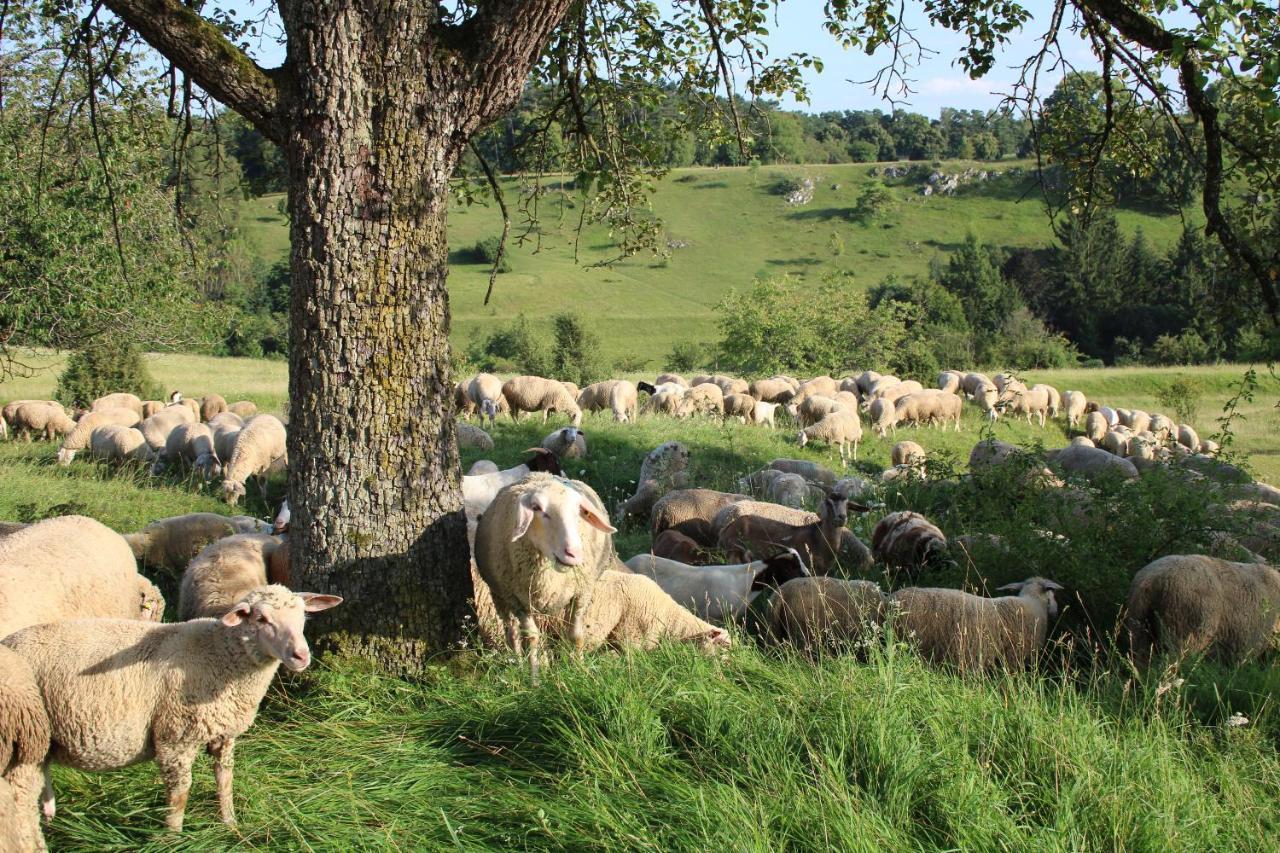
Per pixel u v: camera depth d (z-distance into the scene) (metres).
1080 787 4.48
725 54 9.34
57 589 6.07
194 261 9.73
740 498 11.25
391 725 5.40
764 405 25.45
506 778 4.77
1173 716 5.73
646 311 83.81
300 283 5.95
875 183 114.62
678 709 5.23
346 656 6.00
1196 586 7.22
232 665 4.55
